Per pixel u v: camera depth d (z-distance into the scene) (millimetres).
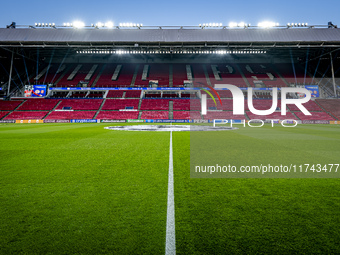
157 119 38719
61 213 3277
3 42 40406
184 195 4020
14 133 16578
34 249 2445
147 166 6219
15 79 47875
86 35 42812
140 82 49562
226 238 2623
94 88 46188
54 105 42656
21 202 3688
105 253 2361
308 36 41906
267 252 2365
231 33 43188
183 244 2510
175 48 45344
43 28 43156
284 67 54031
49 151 8602
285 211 3348
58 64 53906
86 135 15117
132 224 2949
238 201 3740
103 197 3908
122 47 44000
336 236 2672
